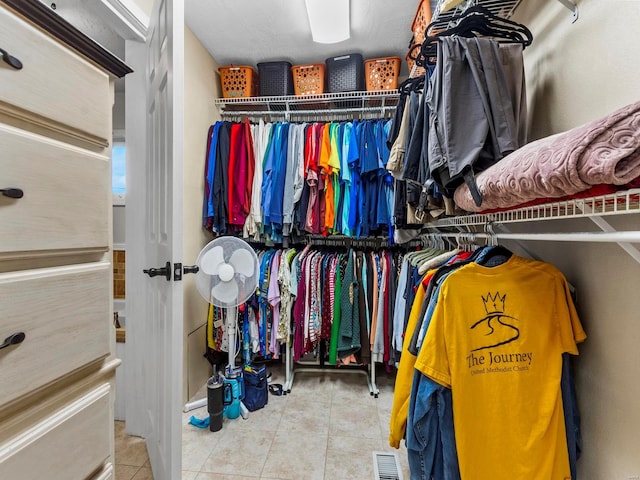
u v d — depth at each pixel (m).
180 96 0.99
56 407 0.62
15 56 0.53
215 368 2.16
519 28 1.02
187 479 1.32
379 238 2.47
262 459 1.44
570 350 0.81
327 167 2.08
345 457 1.46
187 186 1.94
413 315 1.05
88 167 0.69
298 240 2.28
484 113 0.83
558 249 0.96
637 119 0.43
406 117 1.30
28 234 0.55
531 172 0.57
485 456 0.81
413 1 1.70
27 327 0.54
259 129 2.19
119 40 1.78
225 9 1.77
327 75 2.34
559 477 0.79
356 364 2.30
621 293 0.72
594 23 0.77
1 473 0.51
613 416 0.74
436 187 1.04
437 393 0.84
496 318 0.84
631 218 0.69
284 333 2.07
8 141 0.51
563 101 0.89
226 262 1.75
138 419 1.63
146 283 1.54
